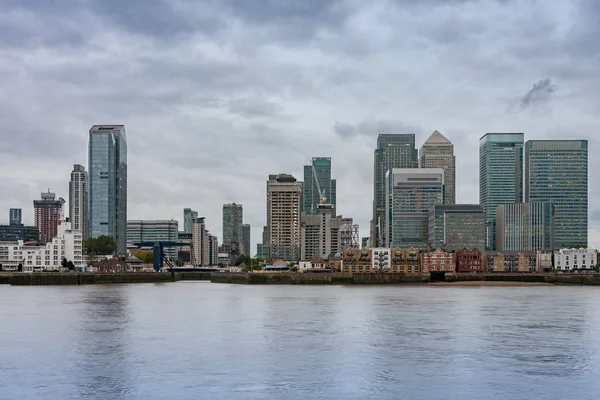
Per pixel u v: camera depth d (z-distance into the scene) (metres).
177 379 91.31
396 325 141.00
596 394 83.56
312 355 106.94
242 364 100.19
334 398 82.19
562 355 106.56
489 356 105.69
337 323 144.88
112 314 164.75
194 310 175.50
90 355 107.06
